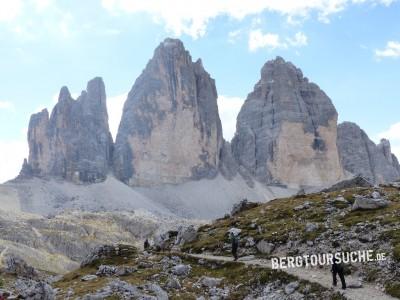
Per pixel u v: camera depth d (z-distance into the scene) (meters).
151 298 51.41
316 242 69.38
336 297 47.94
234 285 60.41
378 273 52.94
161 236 106.56
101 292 53.22
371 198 83.19
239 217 103.62
